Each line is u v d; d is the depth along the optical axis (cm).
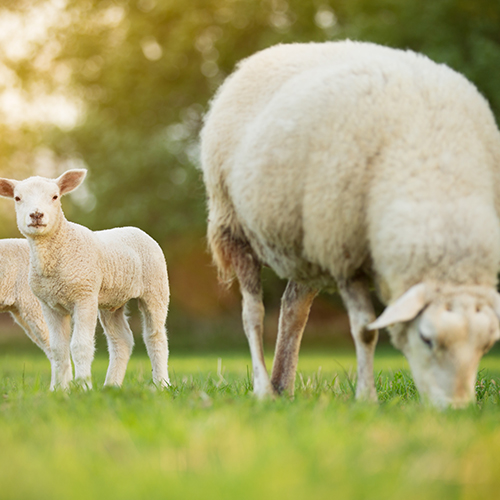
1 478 440
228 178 963
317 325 4678
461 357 648
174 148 3753
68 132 3800
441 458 471
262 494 398
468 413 616
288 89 888
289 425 577
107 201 3738
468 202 709
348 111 794
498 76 2992
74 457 483
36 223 965
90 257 1024
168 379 1143
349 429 570
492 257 691
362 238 782
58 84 3847
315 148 809
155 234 3747
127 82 3712
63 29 3794
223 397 784
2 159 3897
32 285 1020
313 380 1113
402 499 398
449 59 3008
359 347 802
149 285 1141
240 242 995
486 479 441
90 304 1020
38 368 1756
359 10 3325
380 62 835
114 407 686
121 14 3859
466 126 772
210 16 3738
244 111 961
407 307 660
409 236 695
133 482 424
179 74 3778
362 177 770
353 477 432
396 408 708
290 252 880
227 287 1048
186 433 544
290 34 3438
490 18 3284
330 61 912
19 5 3734
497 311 660
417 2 3228
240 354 3259
